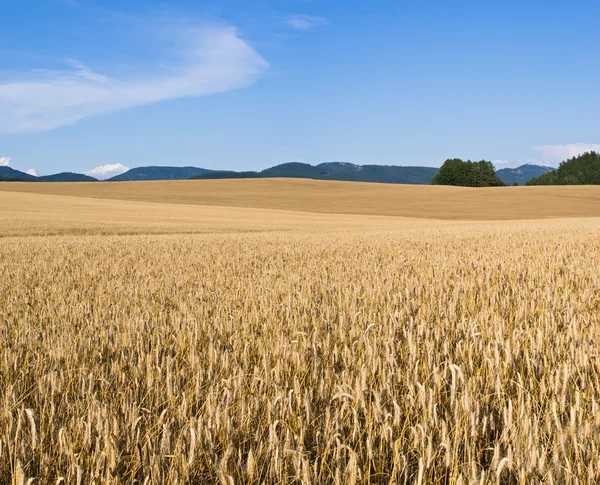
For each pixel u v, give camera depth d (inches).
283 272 354.9
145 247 667.4
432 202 3228.3
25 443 96.4
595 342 147.5
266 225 1686.8
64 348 154.9
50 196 2979.8
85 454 94.8
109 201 2861.7
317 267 386.0
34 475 92.0
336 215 2508.6
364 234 970.1
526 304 203.6
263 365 131.9
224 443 97.3
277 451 88.8
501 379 123.3
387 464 93.2
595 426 97.2
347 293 242.1
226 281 316.8
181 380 127.2
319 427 102.3
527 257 421.7
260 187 4099.4
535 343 148.2
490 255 445.1
